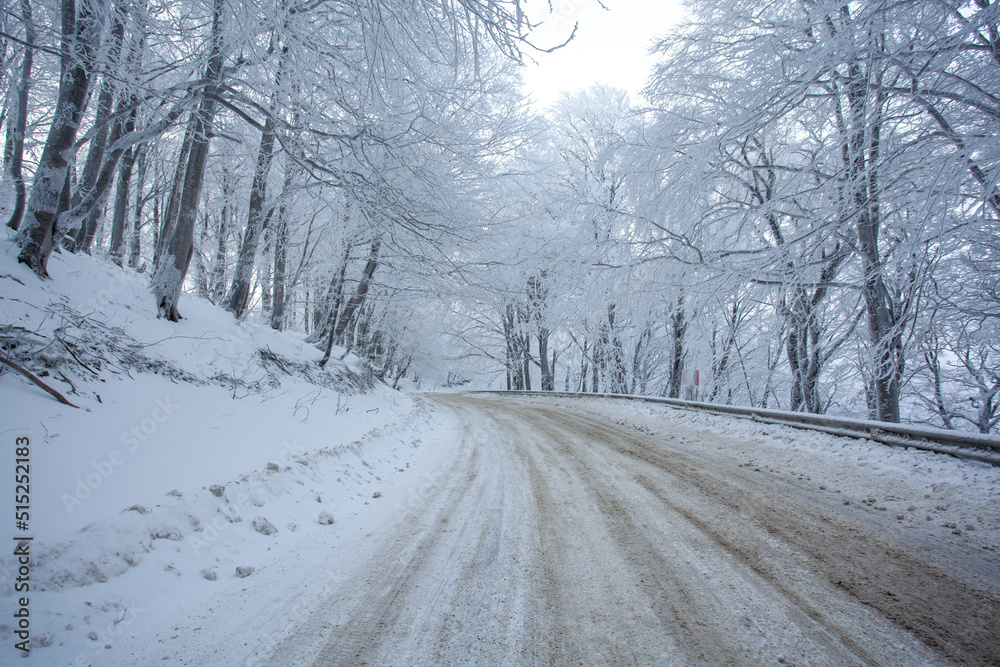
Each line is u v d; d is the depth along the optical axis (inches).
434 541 150.9
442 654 88.1
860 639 91.7
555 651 88.3
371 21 209.5
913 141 279.0
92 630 91.4
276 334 460.1
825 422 273.0
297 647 91.1
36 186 237.8
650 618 99.9
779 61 301.3
